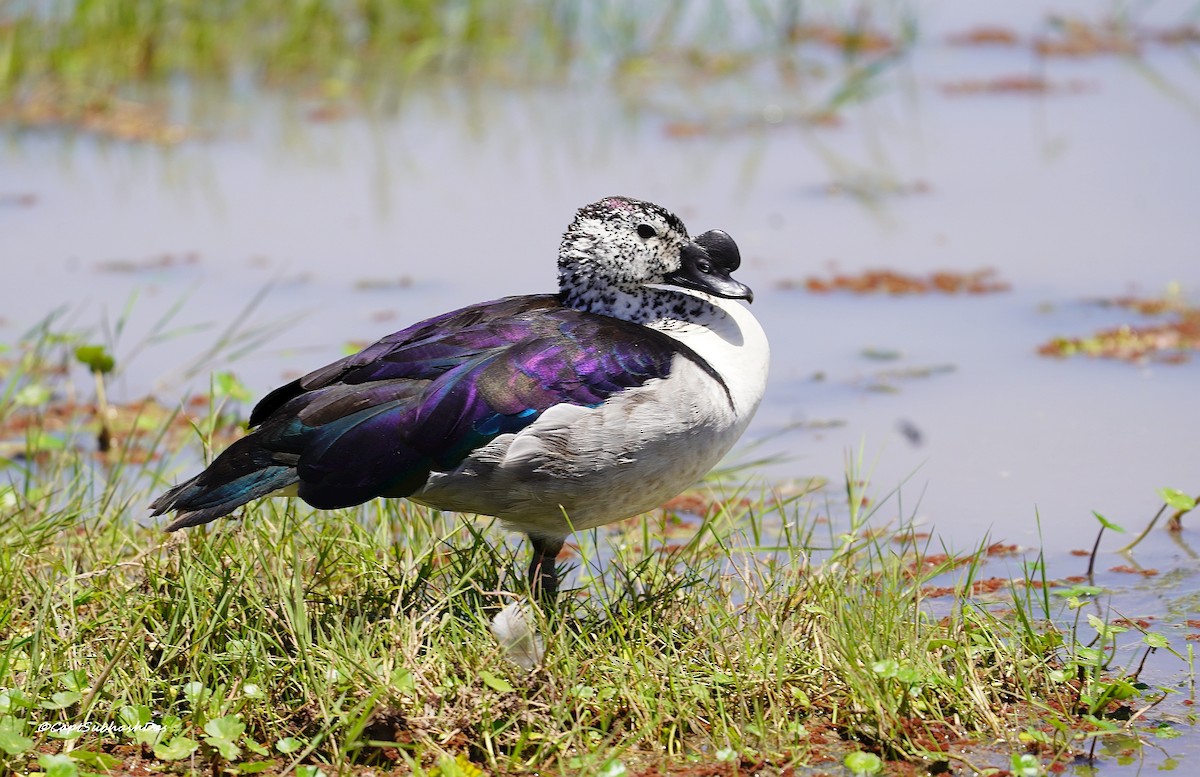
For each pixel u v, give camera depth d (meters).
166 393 13.39
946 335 14.20
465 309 9.44
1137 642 8.98
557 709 7.80
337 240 16.75
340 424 8.51
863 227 16.89
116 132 20.48
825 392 13.09
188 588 8.43
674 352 8.89
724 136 20.22
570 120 20.97
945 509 10.97
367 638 8.32
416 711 7.81
